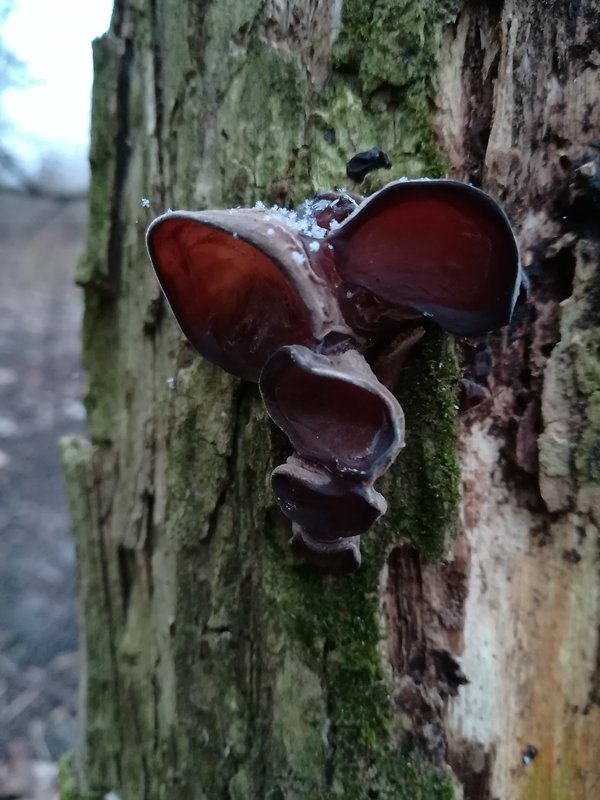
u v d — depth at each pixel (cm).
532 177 13
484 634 14
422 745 14
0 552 48
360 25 14
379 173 14
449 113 13
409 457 14
